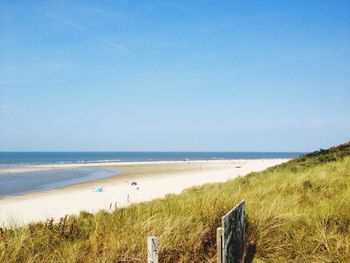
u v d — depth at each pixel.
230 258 5.38
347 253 5.78
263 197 9.48
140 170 66.81
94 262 5.61
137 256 5.79
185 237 6.32
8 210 23.34
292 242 6.35
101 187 35.16
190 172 58.06
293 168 17.84
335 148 20.17
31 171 66.94
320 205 7.68
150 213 7.80
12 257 5.67
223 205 7.58
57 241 6.71
